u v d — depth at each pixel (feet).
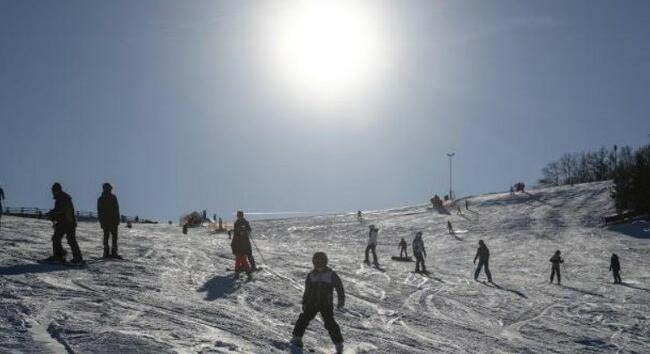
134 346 26.43
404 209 249.55
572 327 51.60
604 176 424.05
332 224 212.84
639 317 58.49
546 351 41.37
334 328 31.12
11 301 33.94
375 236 93.35
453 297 61.87
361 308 48.60
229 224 196.24
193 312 36.76
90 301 36.40
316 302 31.04
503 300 63.87
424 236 177.68
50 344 26.05
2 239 66.64
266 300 45.37
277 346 30.63
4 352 24.12
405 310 50.49
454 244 157.79
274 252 95.20
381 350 33.99
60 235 51.03
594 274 103.40
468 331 44.91
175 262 62.34
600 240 158.30
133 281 46.26
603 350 43.86
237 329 33.40
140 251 69.26
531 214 209.56
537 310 59.16
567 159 446.19
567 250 141.18
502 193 268.00
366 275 73.05
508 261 122.01
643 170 196.85
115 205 58.13
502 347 40.70
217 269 61.00
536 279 93.56
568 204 222.28
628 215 187.62
